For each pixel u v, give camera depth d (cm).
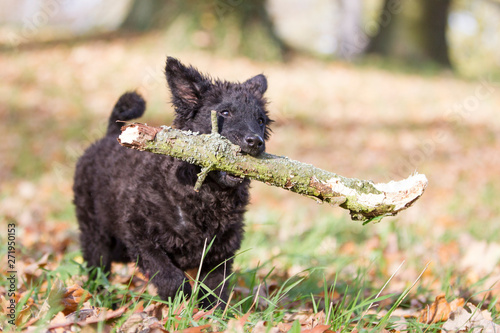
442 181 1180
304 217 884
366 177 1166
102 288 505
